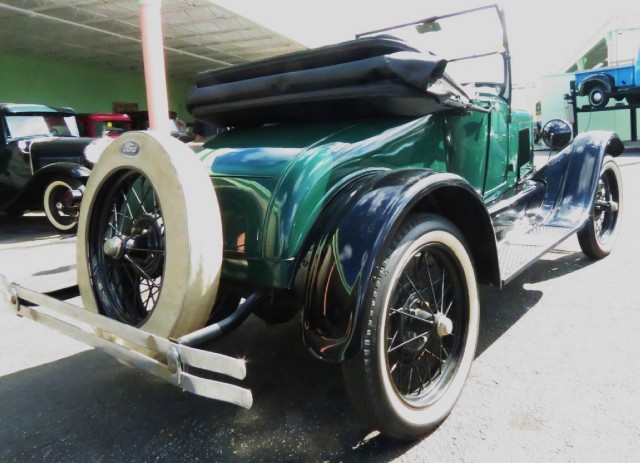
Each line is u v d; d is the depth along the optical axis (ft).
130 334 5.68
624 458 5.85
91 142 23.97
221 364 4.90
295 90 8.06
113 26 41.93
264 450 6.49
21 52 48.73
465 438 6.45
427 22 11.83
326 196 6.60
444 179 6.53
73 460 6.50
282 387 8.02
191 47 50.96
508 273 8.09
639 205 20.34
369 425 6.14
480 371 8.04
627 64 45.68
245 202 6.57
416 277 6.71
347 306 5.64
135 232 6.95
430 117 8.29
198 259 5.80
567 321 9.67
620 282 11.59
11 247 20.77
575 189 11.85
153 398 7.98
